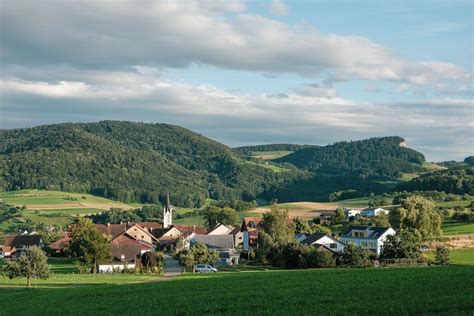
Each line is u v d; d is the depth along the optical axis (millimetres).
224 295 59000
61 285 82938
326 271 85750
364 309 46250
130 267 114938
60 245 162625
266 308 50031
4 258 171375
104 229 178750
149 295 62281
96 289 70062
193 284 70750
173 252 161500
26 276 82375
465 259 120125
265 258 126812
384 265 110000
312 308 48438
